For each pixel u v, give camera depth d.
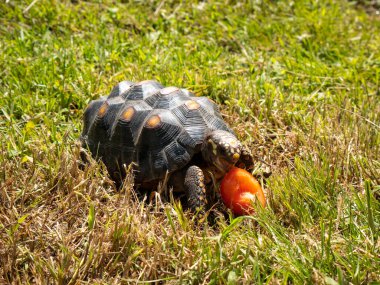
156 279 1.15
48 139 1.37
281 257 1.16
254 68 1.63
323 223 1.21
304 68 1.64
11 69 1.54
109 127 1.30
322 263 1.15
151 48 1.68
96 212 1.24
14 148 1.34
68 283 1.13
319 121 1.44
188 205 1.23
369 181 1.28
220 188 1.24
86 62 1.60
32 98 1.47
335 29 1.83
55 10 1.76
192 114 1.27
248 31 1.77
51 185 1.28
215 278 1.13
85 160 1.32
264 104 1.50
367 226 1.21
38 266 1.15
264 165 1.35
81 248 1.19
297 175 1.30
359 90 1.57
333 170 1.33
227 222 1.24
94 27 1.73
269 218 1.22
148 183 1.27
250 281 1.13
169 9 1.83
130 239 1.18
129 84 1.35
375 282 1.12
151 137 1.25
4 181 1.28
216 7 1.84
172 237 1.19
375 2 2.10
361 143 1.38
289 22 1.83
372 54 1.73
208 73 1.57
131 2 1.85
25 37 1.66
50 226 1.23
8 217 1.23
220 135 1.23
